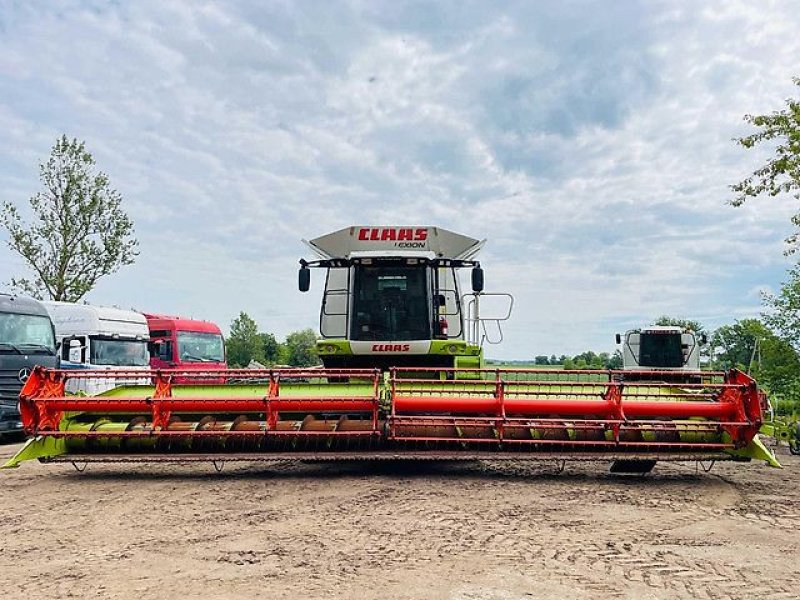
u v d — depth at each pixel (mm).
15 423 14109
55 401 8320
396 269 10656
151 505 7012
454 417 8250
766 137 15453
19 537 5777
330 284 10875
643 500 7312
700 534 5879
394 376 8344
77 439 8586
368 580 4598
